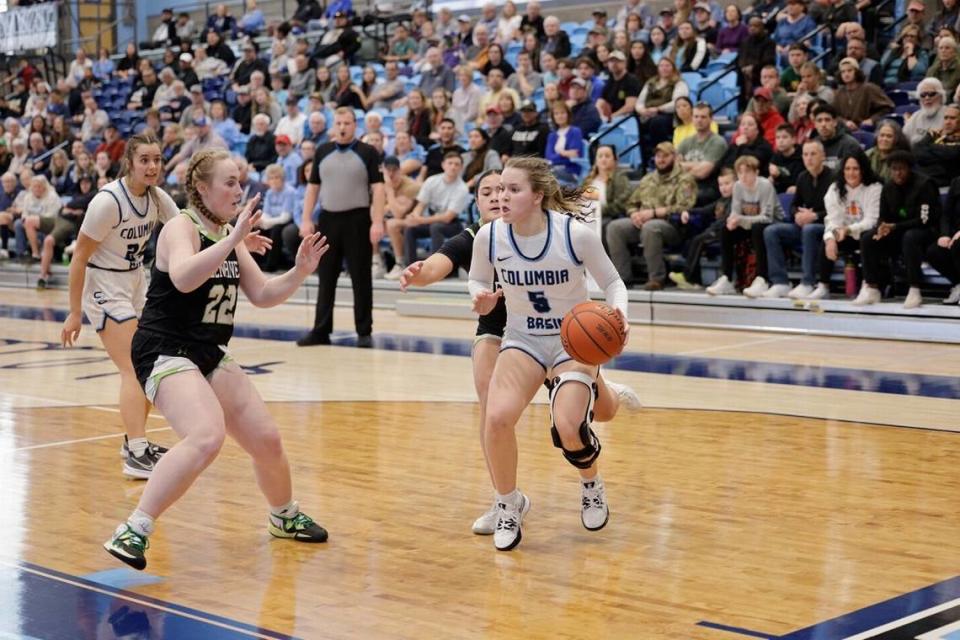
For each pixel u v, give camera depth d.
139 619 6.36
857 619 6.21
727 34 23.38
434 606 6.55
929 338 16.20
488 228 7.59
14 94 38.47
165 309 7.23
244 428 7.49
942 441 10.53
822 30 21.83
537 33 26.45
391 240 21.78
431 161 22.22
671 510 8.47
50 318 21.89
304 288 23.11
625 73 22.28
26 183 29.28
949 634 5.95
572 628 6.17
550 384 7.93
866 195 16.58
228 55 33.84
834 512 8.35
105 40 40.75
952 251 15.89
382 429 11.45
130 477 9.67
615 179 19.66
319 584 6.96
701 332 17.83
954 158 17.17
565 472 9.61
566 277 7.44
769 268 17.81
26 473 9.84
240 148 28.14
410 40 29.48
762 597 6.61
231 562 7.41
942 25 20.53
